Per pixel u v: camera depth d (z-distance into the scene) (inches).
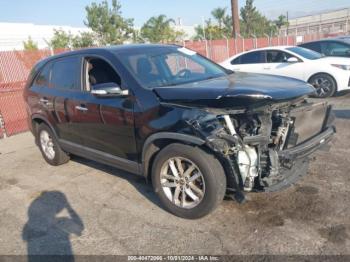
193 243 128.3
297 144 139.4
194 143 128.9
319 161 191.0
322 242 121.6
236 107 129.2
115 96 154.3
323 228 129.3
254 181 131.0
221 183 131.8
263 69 396.2
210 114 129.0
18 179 209.2
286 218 137.9
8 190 193.6
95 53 176.6
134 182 187.3
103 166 216.2
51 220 155.5
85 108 175.3
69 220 153.6
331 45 450.9
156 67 168.2
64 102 190.2
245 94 127.8
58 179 202.5
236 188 131.4
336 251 116.5
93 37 872.3
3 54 371.9
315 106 149.1
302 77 372.8
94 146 182.4
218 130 125.5
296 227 131.4
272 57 395.2
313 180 168.6
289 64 378.3
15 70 383.2
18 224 154.8
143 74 159.0
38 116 218.1
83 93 179.0
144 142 148.4
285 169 135.3
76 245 134.5
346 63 354.3
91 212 158.9
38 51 406.3
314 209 142.3
